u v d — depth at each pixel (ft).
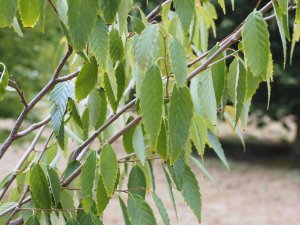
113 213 12.44
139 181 3.34
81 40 2.32
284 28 2.77
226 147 23.09
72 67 3.47
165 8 3.63
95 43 2.60
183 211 12.30
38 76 12.66
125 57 3.23
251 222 12.52
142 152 3.03
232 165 19.35
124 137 3.34
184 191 3.30
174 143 2.67
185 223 11.40
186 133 2.67
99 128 3.28
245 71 2.80
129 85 3.80
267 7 2.80
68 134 3.54
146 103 2.59
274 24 15.83
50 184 3.13
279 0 2.64
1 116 12.23
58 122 2.99
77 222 3.08
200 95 2.90
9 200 3.73
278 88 18.31
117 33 2.84
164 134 2.91
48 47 12.57
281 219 12.88
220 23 17.65
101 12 2.61
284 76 17.33
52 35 12.29
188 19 2.47
